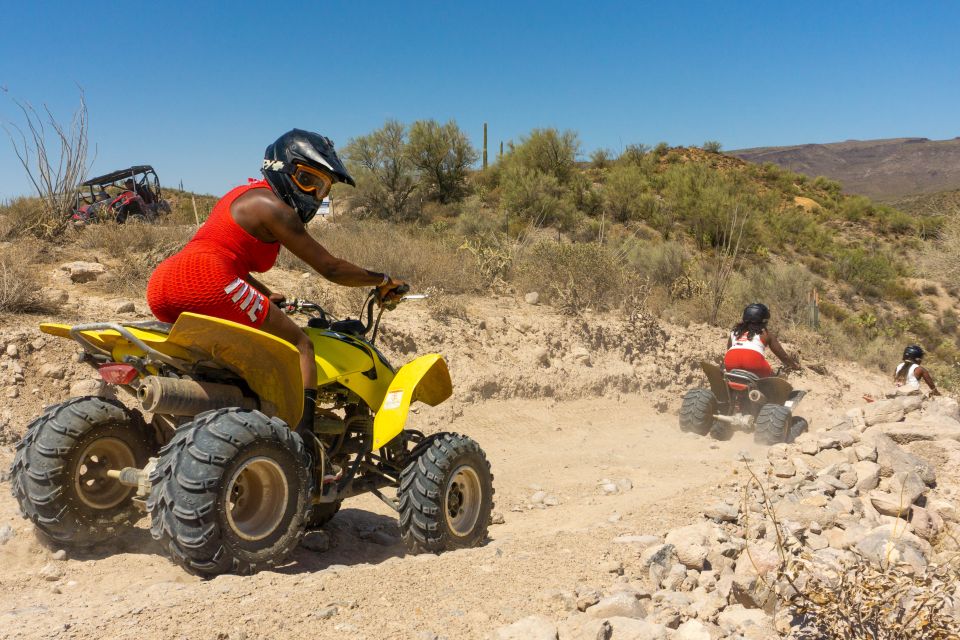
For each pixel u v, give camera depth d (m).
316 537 4.73
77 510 4.14
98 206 17.44
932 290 30.38
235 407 3.82
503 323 11.01
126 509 4.36
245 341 3.79
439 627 3.12
